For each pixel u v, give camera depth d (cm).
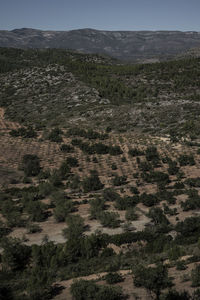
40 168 6047
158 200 4094
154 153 6756
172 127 9162
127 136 8850
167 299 1703
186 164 6166
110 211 3822
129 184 5184
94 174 5734
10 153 7081
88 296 1828
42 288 1975
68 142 8206
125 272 2270
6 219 3538
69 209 3691
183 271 2138
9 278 2311
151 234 2938
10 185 5241
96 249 2702
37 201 3909
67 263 2500
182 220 3419
